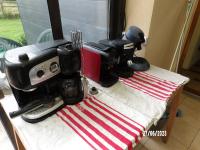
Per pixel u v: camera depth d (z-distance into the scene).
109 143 0.72
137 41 1.20
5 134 1.67
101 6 1.60
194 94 2.33
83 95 0.98
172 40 2.04
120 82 1.17
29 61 0.70
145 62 1.39
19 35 1.49
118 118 0.86
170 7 1.64
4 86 0.99
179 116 1.93
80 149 0.70
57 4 1.09
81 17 1.69
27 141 0.74
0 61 1.03
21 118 0.84
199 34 2.51
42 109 0.85
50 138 0.75
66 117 0.86
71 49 0.80
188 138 1.70
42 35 1.47
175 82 1.18
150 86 1.13
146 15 1.45
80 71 0.96
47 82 0.82
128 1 1.52
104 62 1.07
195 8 1.98
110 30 1.62
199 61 3.02
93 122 0.83
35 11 1.51
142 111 0.91
